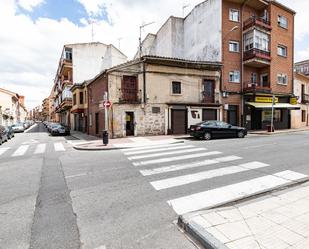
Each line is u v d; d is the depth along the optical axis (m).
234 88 22.73
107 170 7.62
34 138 22.02
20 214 4.32
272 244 3.00
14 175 7.27
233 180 6.24
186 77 20.41
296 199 4.58
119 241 3.35
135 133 18.59
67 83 36.00
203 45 24.52
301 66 41.22
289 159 8.79
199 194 5.23
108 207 4.59
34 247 3.22
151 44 33.12
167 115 19.61
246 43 23.14
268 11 24.14
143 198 5.05
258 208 4.18
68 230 3.69
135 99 18.75
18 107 63.81
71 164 8.82
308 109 29.91
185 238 3.41
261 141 14.33
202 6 24.69
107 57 34.06
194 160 8.85
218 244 3.00
